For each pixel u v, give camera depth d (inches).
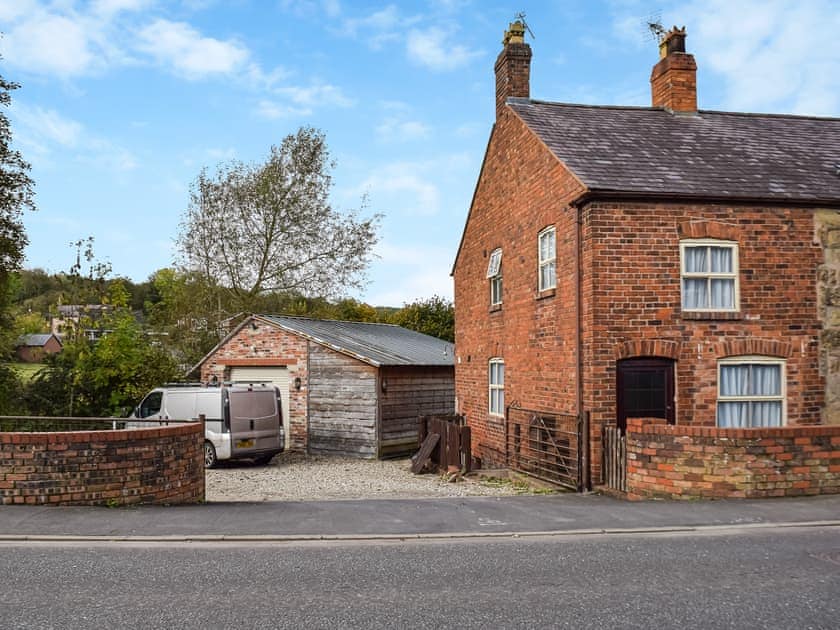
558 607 228.7
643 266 505.7
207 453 745.6
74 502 382.6
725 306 519.5
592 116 649.0
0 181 966.4
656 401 507.2
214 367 981.2
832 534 324.2
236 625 215.0
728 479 400.8
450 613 224.1
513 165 662.5
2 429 826.2
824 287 530.0
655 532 335.6
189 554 299.7
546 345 576.7
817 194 528.7
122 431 394.3
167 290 1555.1
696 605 229.3
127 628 213.2
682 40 683.4
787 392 519.8
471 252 807.1
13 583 257.3
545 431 569.0
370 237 1439.5
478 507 405.4
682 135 620.4
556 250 555.2
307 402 902.4
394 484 596.1
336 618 220.5
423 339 1195.3
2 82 956.0
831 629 208.5
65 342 916.6
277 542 323.6
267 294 1405.0
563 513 382.3
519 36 691.4
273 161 1386.6
